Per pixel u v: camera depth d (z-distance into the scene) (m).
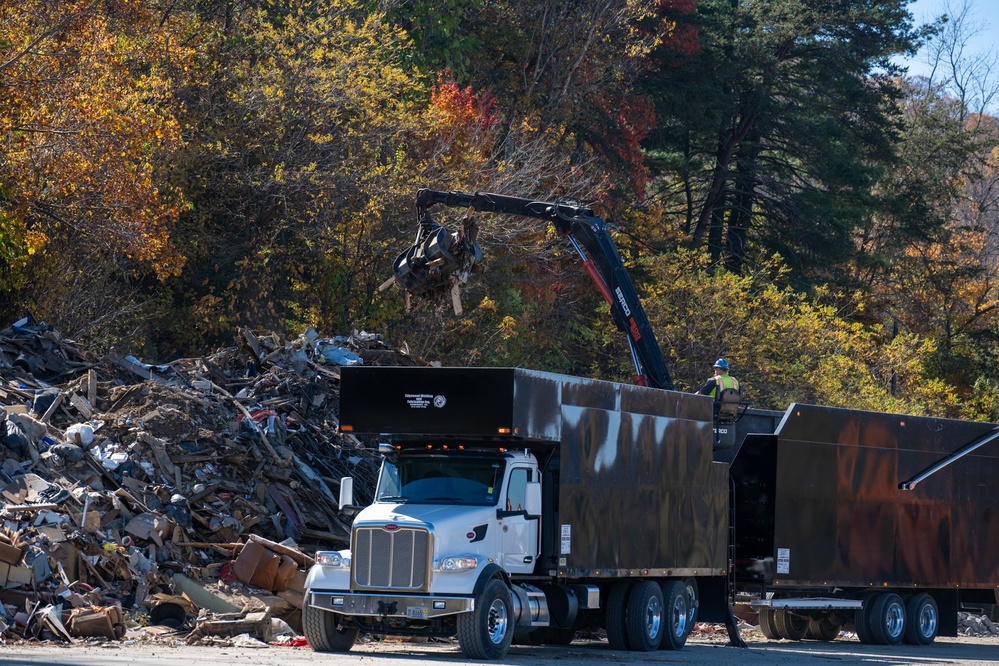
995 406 124.00
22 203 57.03
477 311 83.44
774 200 122.56
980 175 145.75
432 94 81.19
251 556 36.97
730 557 42.56
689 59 111.50
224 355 52.59
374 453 49.59
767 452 43.62
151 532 36.81
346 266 77.81
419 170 77.06
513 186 81.56
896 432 47.84
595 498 35.38
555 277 89.44
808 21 118.56
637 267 101.00
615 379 99.38
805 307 99.25
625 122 106.31
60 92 55.47
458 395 32.62
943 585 49.59
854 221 121.38
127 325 76.06
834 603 46.56
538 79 100.69
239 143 76.00
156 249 60.75
